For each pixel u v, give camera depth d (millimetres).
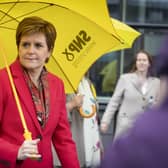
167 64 2428
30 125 4324
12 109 4285
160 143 2271
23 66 4441
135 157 2271
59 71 5078
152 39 11844
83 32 4914
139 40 11836
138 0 11836
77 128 7219
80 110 7117
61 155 4652
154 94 8664
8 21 4855
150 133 2291
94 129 7293
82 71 5023
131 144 2289
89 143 7227
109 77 11703
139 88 8727
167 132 2283
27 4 4762
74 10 4762
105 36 4914
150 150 2271
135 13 11844
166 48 2438
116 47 5277
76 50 4988
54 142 4680
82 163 7266
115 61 11781
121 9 11820
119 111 8844
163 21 11898
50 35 4523
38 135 4355
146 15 11883
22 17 4832
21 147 4125
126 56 11742
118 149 2303
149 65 8688
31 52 4426
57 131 4645
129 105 8750
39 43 4461
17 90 4344
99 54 4957
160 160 2258
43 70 4547
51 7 4805
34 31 4441
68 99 6977
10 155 4129
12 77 4383
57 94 4559
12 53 4930
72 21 4883
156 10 11891
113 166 2293
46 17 4863
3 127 4309
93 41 4934
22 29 4461
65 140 4652
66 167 4641
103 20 4738
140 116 2375
